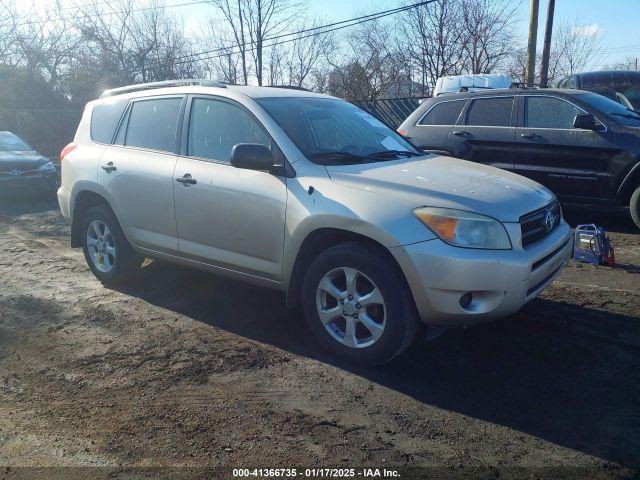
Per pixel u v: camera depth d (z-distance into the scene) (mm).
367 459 3064
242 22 24250
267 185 4320
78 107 26469
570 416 3406
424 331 4203
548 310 4902
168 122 5199
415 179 4070
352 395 3682
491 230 3682
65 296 5645
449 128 8961
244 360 4180
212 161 4762
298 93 5137
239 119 4688
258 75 24312
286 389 3773
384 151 4809
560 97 8094
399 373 3936
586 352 4168
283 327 4738
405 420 3402
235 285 5742
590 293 5297
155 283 5895
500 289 3635
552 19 17016
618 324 4609
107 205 5703
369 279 3852
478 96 8820
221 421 3436
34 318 5094
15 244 8055
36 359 4316
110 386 3879
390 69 25031
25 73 26188
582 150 7789
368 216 3785
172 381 3918
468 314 3654
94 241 5902
